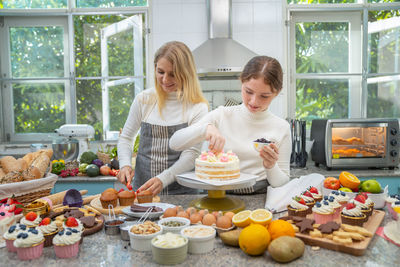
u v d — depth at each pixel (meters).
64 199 1.31
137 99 1.76
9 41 3.64
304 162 2.96
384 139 2.81
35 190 1.32
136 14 3.57
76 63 3.62
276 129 1.53
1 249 0.97
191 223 1.04
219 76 3.40
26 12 3.55
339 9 3.50
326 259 0.87
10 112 3.68
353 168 2.91
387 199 1.23
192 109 1.66
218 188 1.17
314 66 3.60
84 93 3.64
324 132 2.85
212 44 3.23
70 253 0.91
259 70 1.29
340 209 1.16
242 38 3.46
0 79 3.63
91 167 2.75
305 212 1.15
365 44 3.54
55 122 3.70
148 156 1.71
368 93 3.58
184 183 1.30
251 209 1.27
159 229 0.96
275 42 3.46
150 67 3.54
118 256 0.91
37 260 0.89
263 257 0.89
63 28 3.65
